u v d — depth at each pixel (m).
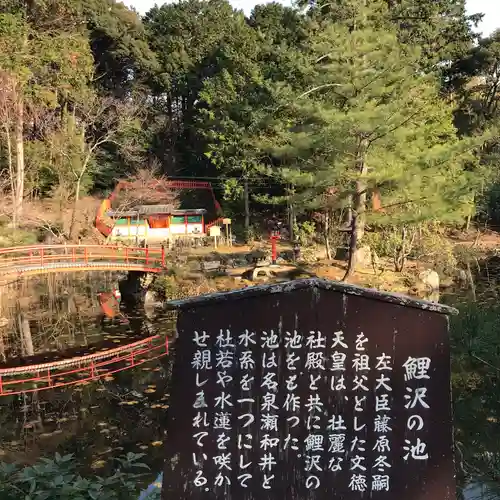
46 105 22.62
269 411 3.17
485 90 31.03
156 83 31.48
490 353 4.79
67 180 24.64
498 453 5.12
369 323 3.17
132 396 9.48
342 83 14.26
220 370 3.17
